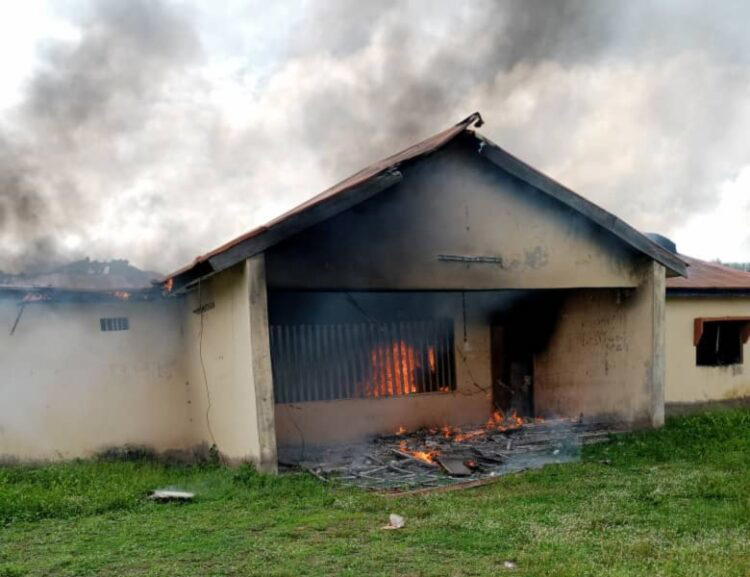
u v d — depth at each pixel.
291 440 10.34
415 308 11.59
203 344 9.62
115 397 10.05
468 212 8.84
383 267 8.26
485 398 12.06
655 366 10.05
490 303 12.26
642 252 9.90
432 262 8.56
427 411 11.52
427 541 5.16
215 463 9.20
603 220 9.44
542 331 12.41
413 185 8.51
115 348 10.12
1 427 9.26
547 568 4.45
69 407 9.73
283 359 10.42
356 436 10.84
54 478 7.98
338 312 10.92
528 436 10.18
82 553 5.02
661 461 8.45
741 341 12.57
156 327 10.45
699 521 5.63
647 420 10.12
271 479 7.38
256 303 7.53
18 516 6.10
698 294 11.83
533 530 5.40
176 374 10.53
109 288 9.92
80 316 9.91
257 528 5.62
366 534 5.40
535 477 7.66
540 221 9.39
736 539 5.10
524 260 9.23
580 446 9.52
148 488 7.27
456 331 11.91
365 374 11.08
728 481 7.04
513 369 12.38
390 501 6.58
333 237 8.03
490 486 7.42
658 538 5.17
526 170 8.88
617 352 10.66
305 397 10.56
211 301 9.18
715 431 9.97
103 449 9.91
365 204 8.23
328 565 4.62
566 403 11.77
